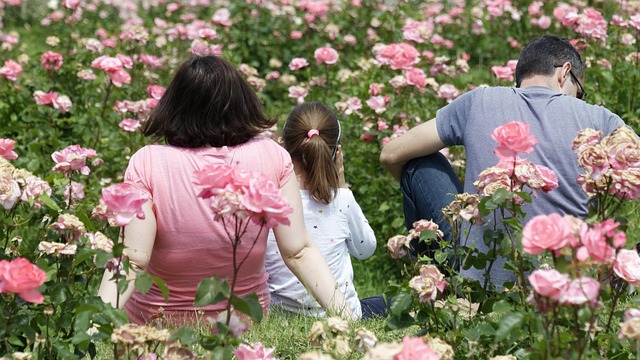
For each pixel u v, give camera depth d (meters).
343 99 7.24
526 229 2.51
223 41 10.23
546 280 2.46
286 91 9.27
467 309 3.27
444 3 12.34
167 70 9.23
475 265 3.39
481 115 4.63
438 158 5.12
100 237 3.30
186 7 13.09
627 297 4.00
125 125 6.61
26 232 4.98
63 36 11.02
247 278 4.14
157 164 3.92
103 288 3.66
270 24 10.45
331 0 11.02
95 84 7.79
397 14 10.81
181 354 2.83
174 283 4.05
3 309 3.05
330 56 7.91
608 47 7.95
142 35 8.70
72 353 3.14
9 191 3.28
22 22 14.39
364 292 5.95
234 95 4.00
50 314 3.12
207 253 3.97
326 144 4.75
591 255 2.50
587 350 2.73
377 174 6.61
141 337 2.78
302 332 3.95
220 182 2.62
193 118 3.97
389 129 6.69
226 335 2.79
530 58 4.78
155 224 3.90
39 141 6.76
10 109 7.25
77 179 6.34
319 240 4.72
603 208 3.26
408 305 3.09
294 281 4.61
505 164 3.21
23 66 8.29
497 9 10.46
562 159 4.41
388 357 2.43
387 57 6.85
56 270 3.35
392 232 6.32
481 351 3.15
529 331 3.13
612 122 4.46
